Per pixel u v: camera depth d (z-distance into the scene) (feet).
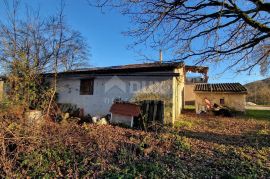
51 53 37.86
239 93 53.98
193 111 59.11
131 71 35.65
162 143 19.58
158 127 26.30
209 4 12.31
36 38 37.11
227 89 55.42
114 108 32.12
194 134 25.79
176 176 12.92
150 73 33.40
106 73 37.45
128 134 23.67
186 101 80.12
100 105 37.96
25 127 13.60
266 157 17.16
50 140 15.37
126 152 15.90
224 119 42.55
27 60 25.11
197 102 56.75
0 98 16.93
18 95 18.54
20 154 13.12
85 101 39.73
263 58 15.99
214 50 13.43
